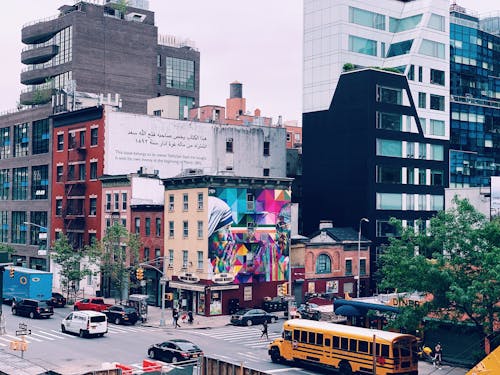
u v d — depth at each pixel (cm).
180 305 6944
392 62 9456
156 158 8562
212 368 3156
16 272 6712
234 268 6775
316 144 9144
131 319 6000
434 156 9319
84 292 8506
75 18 10769
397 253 4197
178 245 7056
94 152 8494
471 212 4066
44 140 9875
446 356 4438
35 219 10106
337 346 3997
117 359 4284
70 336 5241
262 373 2991
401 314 4119
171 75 13388
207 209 6650
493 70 12306
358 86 8650
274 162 9519
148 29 11606
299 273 7356
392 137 8756
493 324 3959
